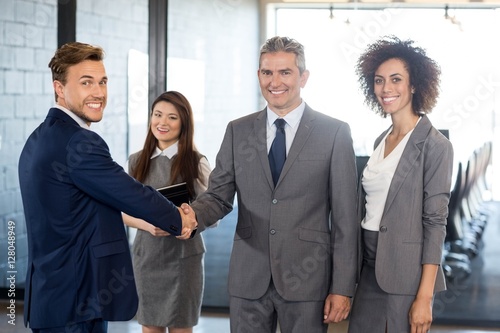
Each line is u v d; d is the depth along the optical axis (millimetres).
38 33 5297
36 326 2670
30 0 5297
